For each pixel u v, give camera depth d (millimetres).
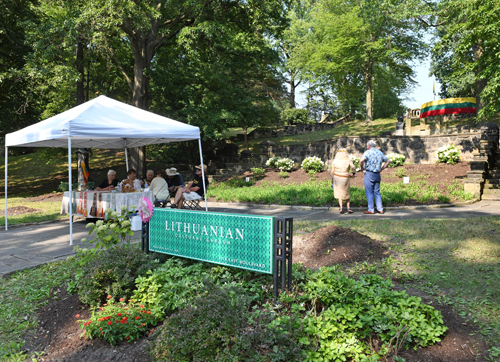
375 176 9352
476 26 10828
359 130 26406
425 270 4586
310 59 29281
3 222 10180
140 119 8883
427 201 10414
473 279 4148
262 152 21438
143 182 12633
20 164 28672
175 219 4773
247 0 17328
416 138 16203
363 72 30172
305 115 34406
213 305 3268
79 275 4570
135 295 4242
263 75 22641
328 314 3252
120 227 5051
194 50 17562
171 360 3078
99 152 30859
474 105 18547
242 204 12516
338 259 5141
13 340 3895
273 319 3346
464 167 13844
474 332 3158
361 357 2932
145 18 14867
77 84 19062
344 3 27422
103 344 3660
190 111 18797
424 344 3006
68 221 10492
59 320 4238
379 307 3334
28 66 15609
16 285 5121
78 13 15047
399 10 20281
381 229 6902
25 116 21172
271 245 3768
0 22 17625
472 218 7496
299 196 12375
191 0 16016
